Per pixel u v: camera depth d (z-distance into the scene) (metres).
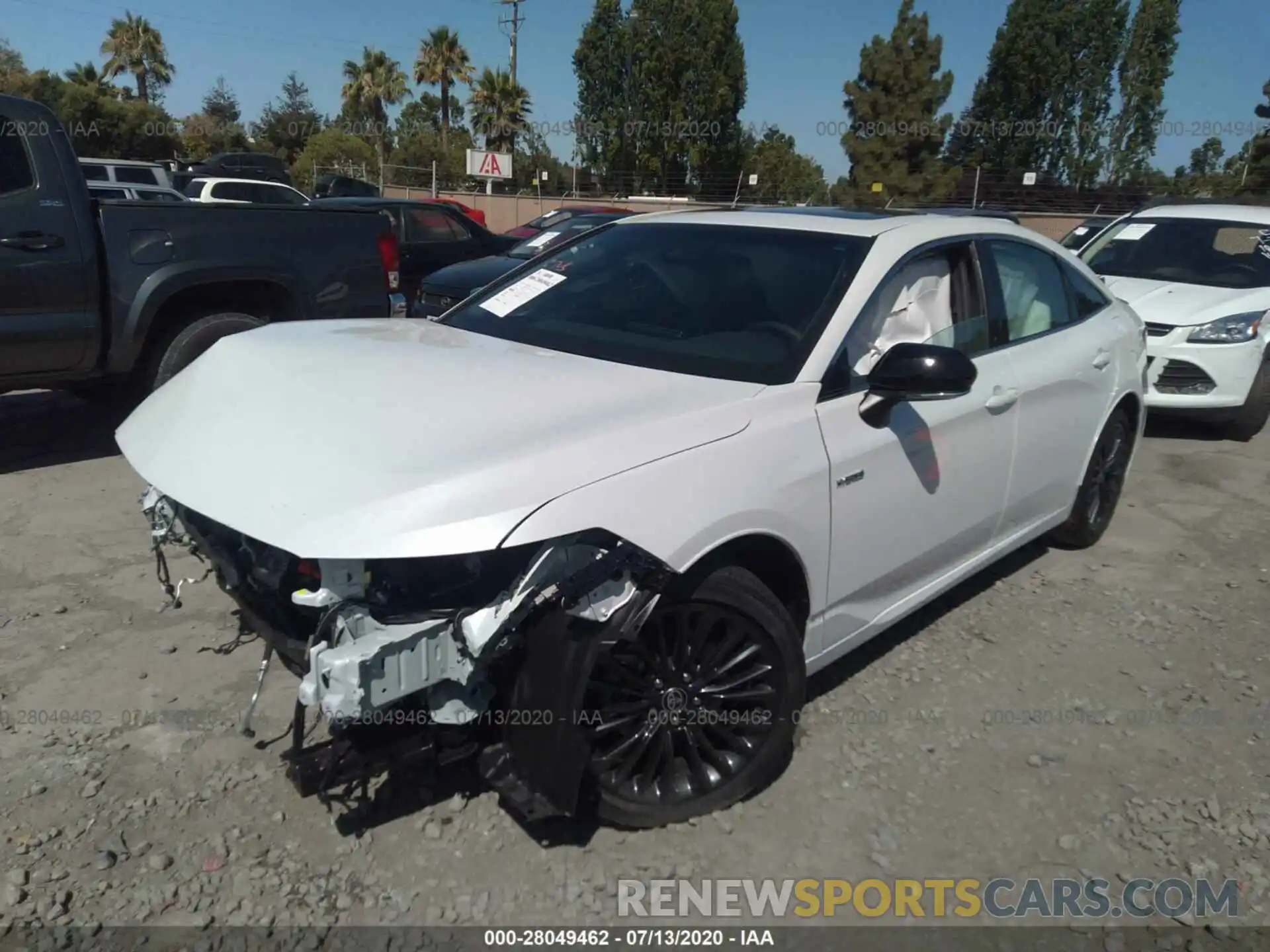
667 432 2.80
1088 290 4.94
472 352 3.41
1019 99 40.59
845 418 3.22
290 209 6.35
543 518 2.47
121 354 5.78
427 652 2.46
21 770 3.12
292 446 2.69
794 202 43.16
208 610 4.17
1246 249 8.24
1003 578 4.90
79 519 5.07
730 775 3.03
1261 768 3.42
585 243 4.27
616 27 40.22
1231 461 7.18
